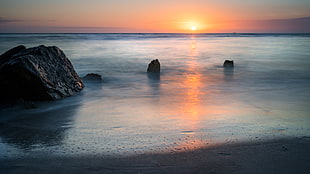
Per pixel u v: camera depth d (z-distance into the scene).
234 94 10.31
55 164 3.86
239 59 25.86
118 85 12.53
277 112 7.45
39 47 9.95
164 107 8.12
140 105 8.45
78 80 11.26
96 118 6.89
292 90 11.17
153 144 4.73
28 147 4.72
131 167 3.69
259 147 4.47
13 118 6.93
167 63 22.59
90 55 29.36
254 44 57.94
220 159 3.94
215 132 5.48
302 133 5.35
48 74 9.22
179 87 12.02
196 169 3.59
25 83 8.44
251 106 8.25
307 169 3.55
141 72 17.30
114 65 20.95
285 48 42.50
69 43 54.72
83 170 3.61
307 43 60.16
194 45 54.94
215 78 14.79
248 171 3.50
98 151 4.41
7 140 5.17
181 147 4.54
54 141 5.06
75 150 4.49
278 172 3.46
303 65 20.92
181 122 6.35
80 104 8.62
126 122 6.42
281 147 4.45
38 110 7.78
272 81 13.70
